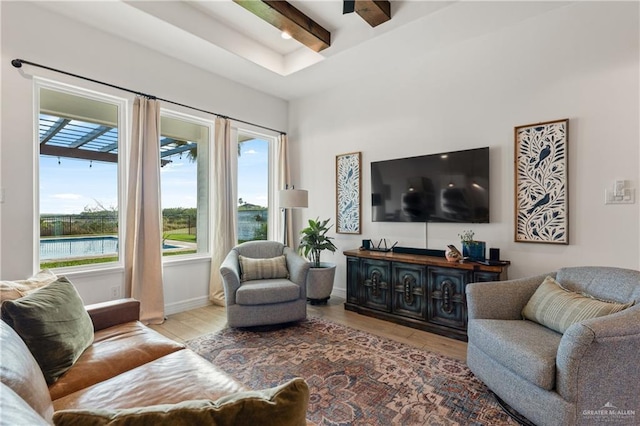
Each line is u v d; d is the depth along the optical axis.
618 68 2.42
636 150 2.36
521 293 2.13
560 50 2.65
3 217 2.45
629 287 1.73
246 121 4.25
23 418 0.52
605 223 2.47
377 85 3.83
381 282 3.32
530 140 2.78
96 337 1.75
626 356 1.43
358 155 3.99
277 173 4.72
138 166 3.13
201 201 3.96
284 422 0.61
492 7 2.62
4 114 2.45
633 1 2.37
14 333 1.13
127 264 3.09
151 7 2.72
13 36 2.48
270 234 4.73
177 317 3.37
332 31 3.30
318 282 3.72
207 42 3.15
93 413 0.56
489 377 1.85
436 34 3.01
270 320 2.95
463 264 2.74
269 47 3.74
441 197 3.25
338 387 2.01
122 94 3.09
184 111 3.58
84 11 2.68
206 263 3.85
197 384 1.30
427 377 2.12
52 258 2.80
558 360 1.47
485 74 3.04
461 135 3.19
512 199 2.89
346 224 4.14
